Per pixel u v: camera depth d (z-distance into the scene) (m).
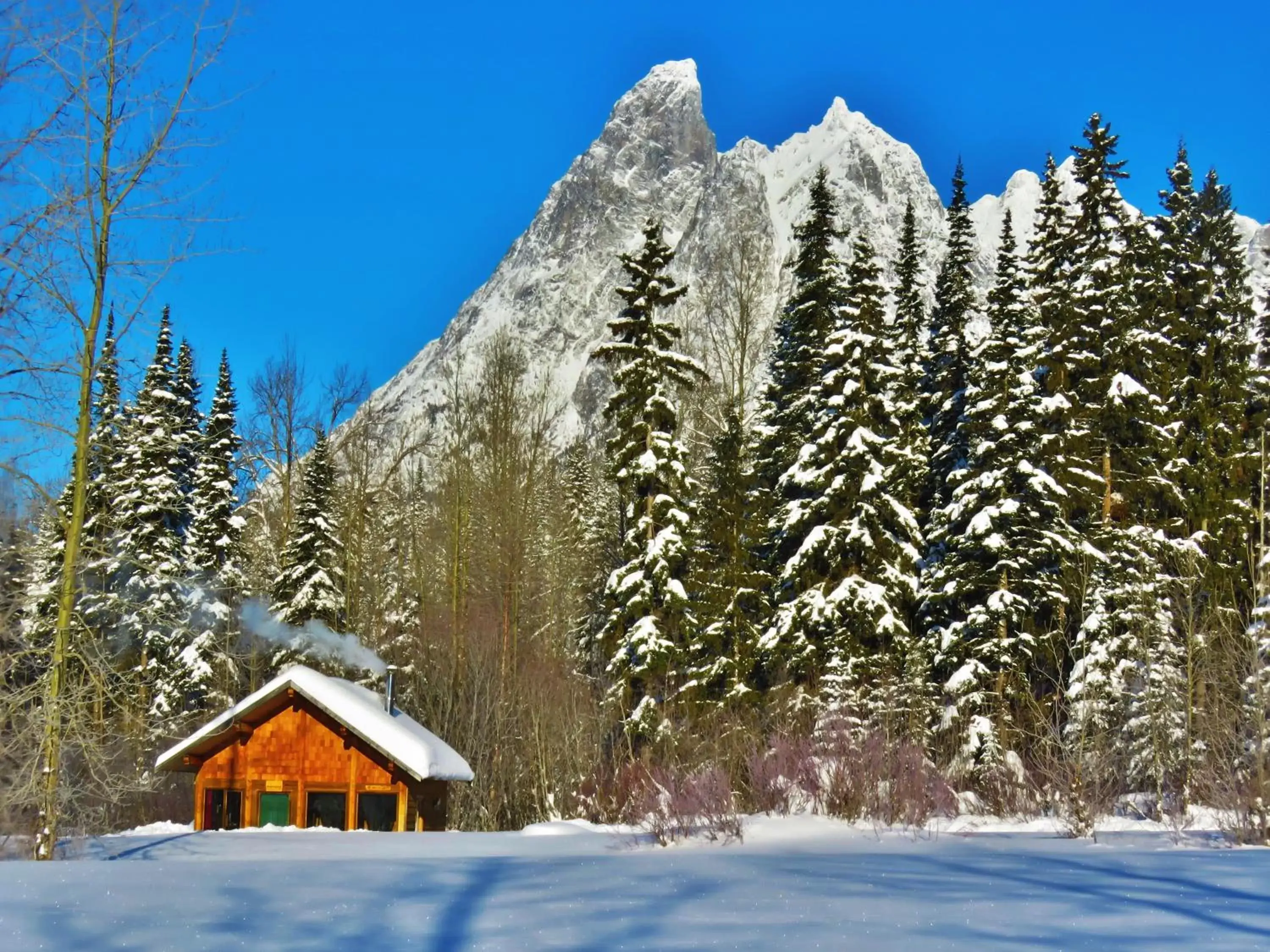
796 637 35.88
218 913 8.43
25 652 17.72
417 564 56.97
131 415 20.72
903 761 22.19
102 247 17.98
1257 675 21.52
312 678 31.06
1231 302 45.91
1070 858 13.25
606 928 7.73
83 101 17.56
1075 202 46.19
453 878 10.75
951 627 37.19
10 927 7.82
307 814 30.72
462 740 44.62
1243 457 41.09
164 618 29.98
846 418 36.56
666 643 34.22
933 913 8.30
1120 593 31.42
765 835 18.20
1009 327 37.53
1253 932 7.38
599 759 36.31
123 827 32.62
